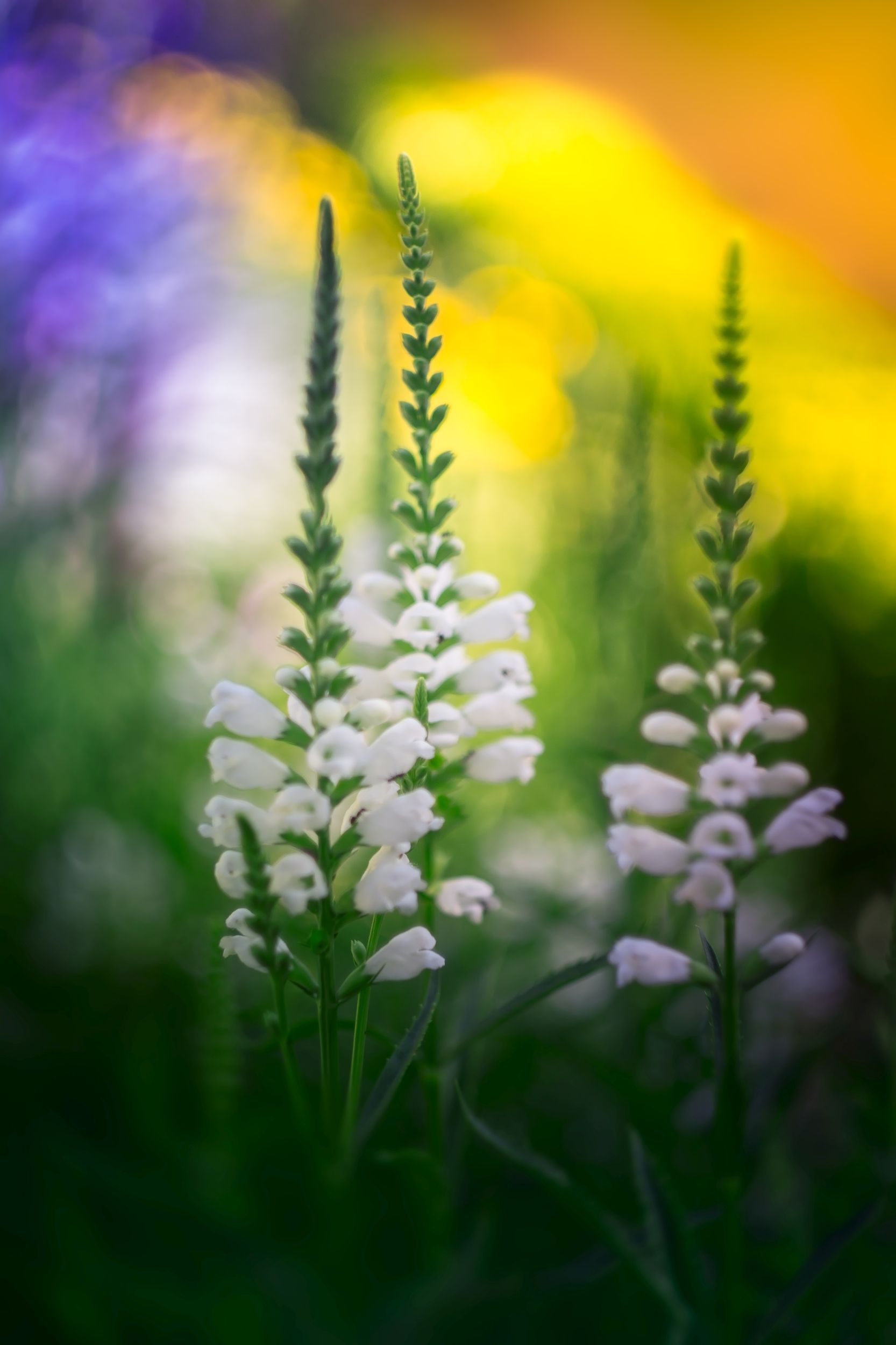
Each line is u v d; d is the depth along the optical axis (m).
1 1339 0.85
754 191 2.09
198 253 1.65
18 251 1.48
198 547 1.69
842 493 1.77
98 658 1.55
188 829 1.44
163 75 1.75
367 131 2.14
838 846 1.58
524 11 2.18
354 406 1.61
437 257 2.03
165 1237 0.79
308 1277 0.76
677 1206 0.73
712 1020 0.71
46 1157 0.86
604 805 1.09
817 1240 0.83
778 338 1.90
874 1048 1.00
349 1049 0.99
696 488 1.44
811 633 1.74
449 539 0.79
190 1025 1.03
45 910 1.29
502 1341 0.77
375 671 0.77
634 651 1.27
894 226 2.02
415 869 0.71
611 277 1.96
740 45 2.10
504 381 1.85
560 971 0.77
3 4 1.50
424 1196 0.80
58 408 1.53
